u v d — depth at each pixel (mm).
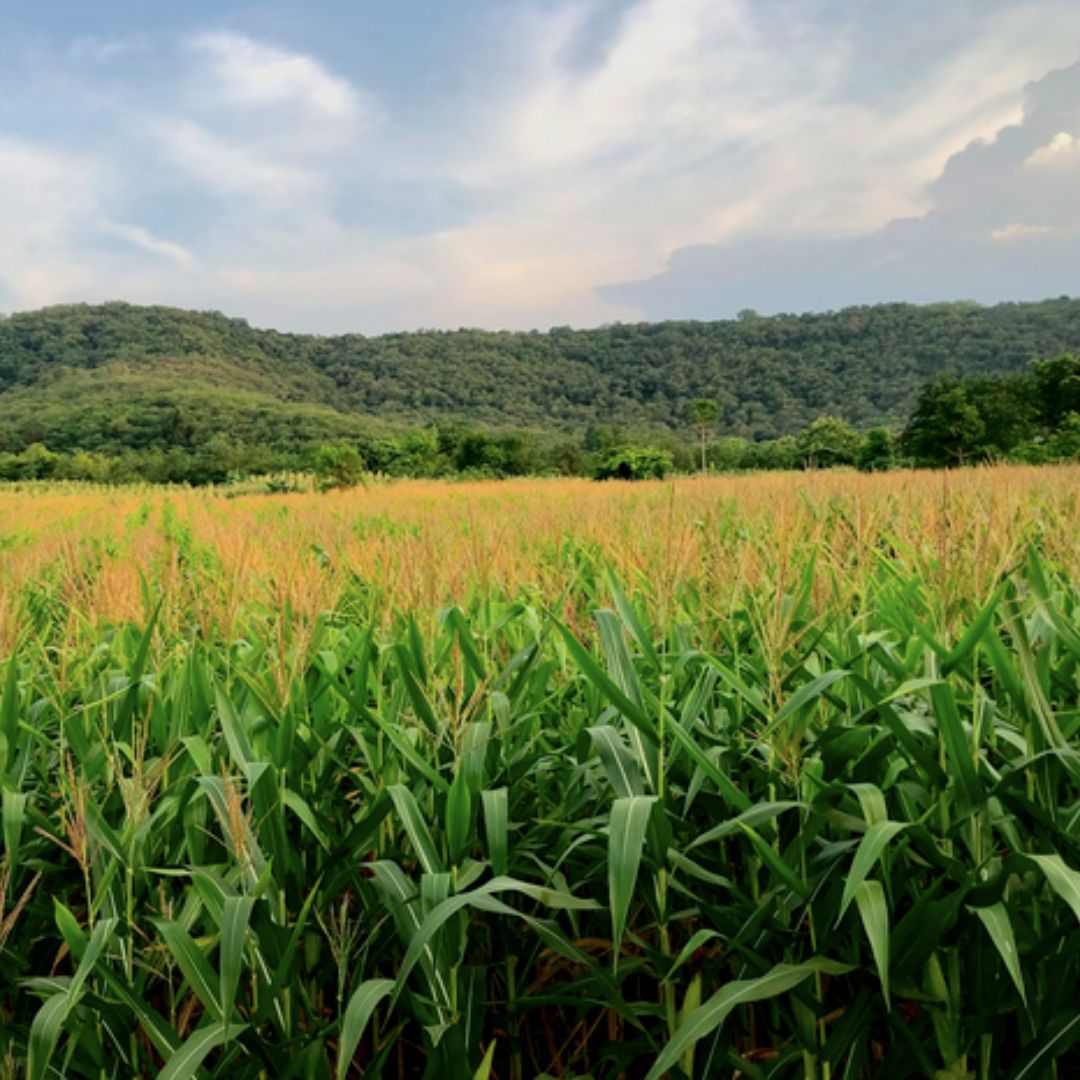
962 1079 1847
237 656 3148
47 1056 1622
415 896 1899
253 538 5113
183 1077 1621
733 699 2531
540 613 3332
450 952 1896
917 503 6578
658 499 13242
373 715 2213
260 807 2045
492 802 2016
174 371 162500
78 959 1888
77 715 2676
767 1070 2076
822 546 3109
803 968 1795
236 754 2100
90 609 3381
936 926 1729
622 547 3834
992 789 1813
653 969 2170
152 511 19984
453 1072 1842
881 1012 1952
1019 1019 1886
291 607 2693
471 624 3398
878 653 2279
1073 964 1824
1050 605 2123
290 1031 1920
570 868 2449
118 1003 1870
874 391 152375
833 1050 1885
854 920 1927
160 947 2000
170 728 2498
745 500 11250
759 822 1869
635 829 1752
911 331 168375
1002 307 174250
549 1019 2533
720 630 2793
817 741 2018
